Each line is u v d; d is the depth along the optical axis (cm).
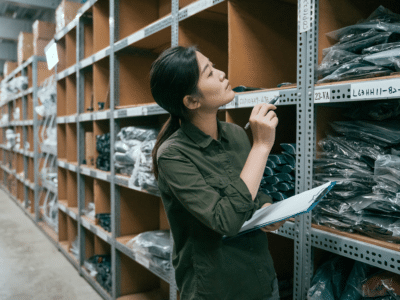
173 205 94
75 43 344
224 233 80
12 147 639
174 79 83
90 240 315
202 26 185
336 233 108
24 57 522
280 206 91
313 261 118
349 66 106
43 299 260
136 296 251
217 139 100
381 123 110
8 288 279
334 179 112
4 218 521
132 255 219
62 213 376
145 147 194
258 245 97
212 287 90
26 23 600
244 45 150
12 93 620
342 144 115
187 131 92
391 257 91
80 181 310
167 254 192
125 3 246
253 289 94
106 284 261
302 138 116
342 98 102
